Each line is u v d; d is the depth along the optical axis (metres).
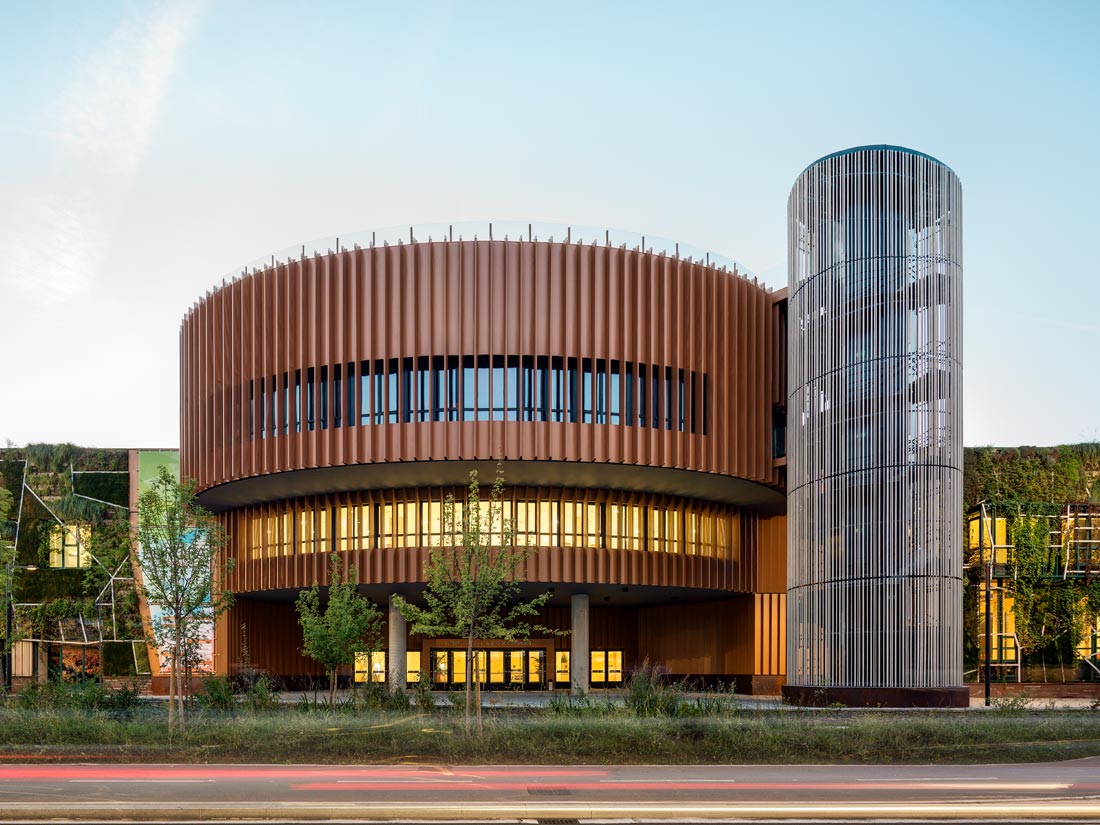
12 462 54.81
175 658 26.27
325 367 42.34
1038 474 48.94
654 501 46.81
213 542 27.97
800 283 39.78
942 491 35.81
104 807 14.43
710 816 14.62
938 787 17.58
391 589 46.50
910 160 37.34
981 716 31.00
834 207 38.28
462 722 25.47
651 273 42.84
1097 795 16.78
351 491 46.22
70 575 53.50
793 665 38.47
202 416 47.06
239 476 44.19
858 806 15.23
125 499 54.72
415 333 41.44
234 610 51.53
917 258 36.94
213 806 14.48
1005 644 47.25
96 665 52.59
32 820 13.99
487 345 41.19
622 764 20.84
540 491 45.03
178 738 23.50
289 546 47.97
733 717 25.72
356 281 42.09
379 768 20.08
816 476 37.84
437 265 41.56
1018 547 46.91
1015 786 17.84
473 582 26.61
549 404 41.12
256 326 44.16
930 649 34.78
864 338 37.06
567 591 47.78
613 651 56.62
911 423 35.97
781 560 50.66
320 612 54.12
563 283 41.94
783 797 16.22
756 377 45.47
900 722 26.17
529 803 15.24
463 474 43.00
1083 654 47.12
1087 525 47.34
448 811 14.48
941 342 36.66
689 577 46.53
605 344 41.97
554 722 24.56
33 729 23.91
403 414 41.19
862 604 35.75
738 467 44.09
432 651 52.62
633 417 41.94
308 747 22.25
